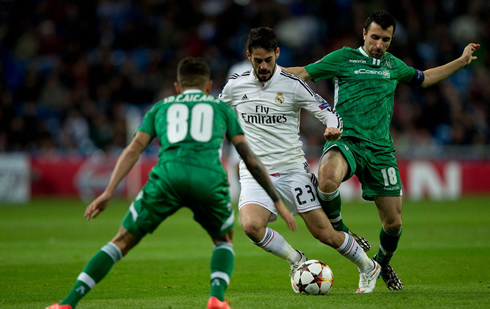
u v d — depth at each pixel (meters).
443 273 23.09
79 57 77.06
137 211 14.48
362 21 81.88
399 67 21.52
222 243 15.20
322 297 17.97
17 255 28.62
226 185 14.80
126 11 82.88
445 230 38.62
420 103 75.19
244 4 85.38
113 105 72.69
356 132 20.62
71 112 71.62
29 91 73.50
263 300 17.44
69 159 65.19
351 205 59.81
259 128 20.09
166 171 14.42
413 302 16.91
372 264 19.17
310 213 19.42
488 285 20.31
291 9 85.75
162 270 24.27
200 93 15.30
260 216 19.12
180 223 46.09
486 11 88.25
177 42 80.44
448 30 86.25
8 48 81.06
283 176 19.92
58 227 41.84
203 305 16.59
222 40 82.19
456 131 70.06
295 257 19.66
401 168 66.69
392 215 20.28
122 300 17.59
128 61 75.50
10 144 67.56
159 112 15.19
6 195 63.47
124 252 14.57
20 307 16.59
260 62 19.16
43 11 83.06
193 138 14.65
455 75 79.94
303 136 67.88
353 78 21.08
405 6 84.44
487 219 45.34
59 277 22.56
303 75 21.30
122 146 68.44
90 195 65.00
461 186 68.00
